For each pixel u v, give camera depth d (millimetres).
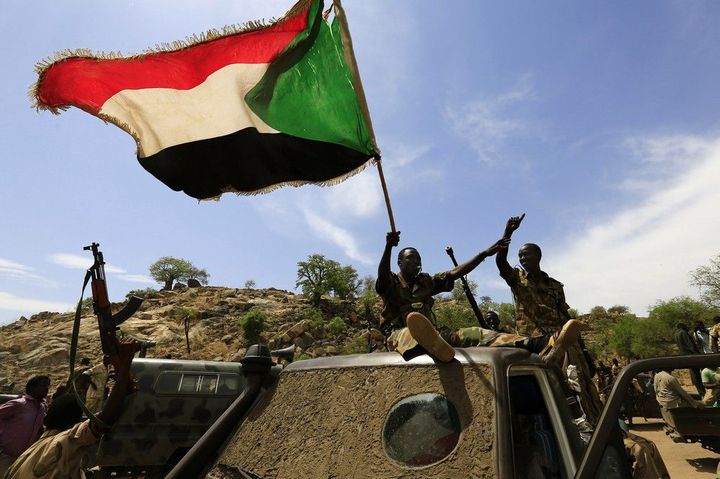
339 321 65875
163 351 53938
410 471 1903
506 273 4840
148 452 8656
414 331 2072
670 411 7512
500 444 1793
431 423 2023
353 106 4395
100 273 3088
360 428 2193
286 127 4469
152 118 4324
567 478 1926
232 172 4426
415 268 4125
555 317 4695
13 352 49875
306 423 2430
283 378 2959
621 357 50969
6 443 6129
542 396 2154
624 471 1970
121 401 3039
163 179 4359
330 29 4535
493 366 2045
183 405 9078
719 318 11117
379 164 4113
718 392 8570
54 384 39562
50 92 4086
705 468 7062
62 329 56062
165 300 77000
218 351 55312
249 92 4453
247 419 2855
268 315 69062
